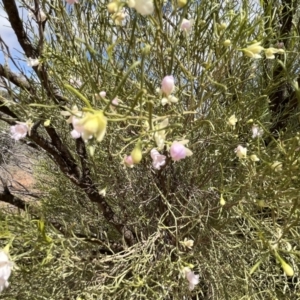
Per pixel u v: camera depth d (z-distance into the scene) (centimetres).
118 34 167
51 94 159
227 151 171
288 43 196
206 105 172
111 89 163
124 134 178
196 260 176
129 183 189
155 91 160
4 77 163
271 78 171
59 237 141
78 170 180
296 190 132
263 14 159
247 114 173
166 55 162
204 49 166
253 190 148
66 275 152
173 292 166
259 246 159
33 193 255
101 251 193
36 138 163
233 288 173
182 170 189
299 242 167
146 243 170
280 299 178
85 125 78
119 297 160
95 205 225
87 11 160
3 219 149
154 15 140
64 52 169
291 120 210
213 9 154
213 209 172
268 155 157
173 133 158
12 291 153
